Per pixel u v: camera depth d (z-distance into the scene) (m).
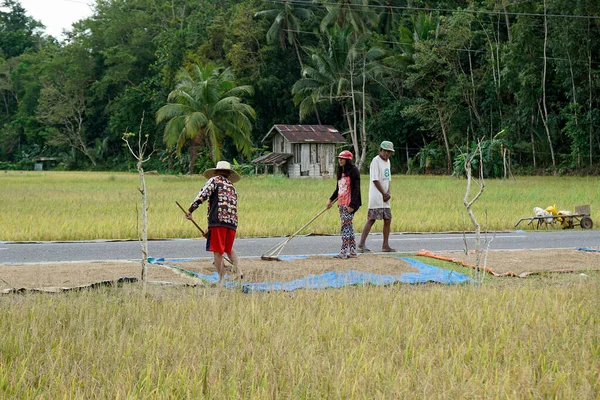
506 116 49.75
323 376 4.57
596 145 45.28
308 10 58.66
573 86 44.56
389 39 59.75
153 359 4.93
